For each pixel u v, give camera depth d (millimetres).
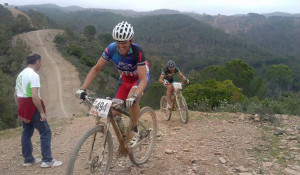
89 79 3275
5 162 4434
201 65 116812
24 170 4039
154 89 20016
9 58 55969
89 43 85938
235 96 17484
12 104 24266
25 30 96875
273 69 52656
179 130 5574
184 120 6332
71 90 42906
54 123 6957
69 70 54219
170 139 4918
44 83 45969
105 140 3146
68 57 64812
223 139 4918
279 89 52125
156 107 19812
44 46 75375
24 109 3939
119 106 3164
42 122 4012
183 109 6324
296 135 4957
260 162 3818
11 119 20141
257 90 29938
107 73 57688
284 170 3510
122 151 3453
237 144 4621
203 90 17172
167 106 6496
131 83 3592
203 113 7258
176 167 3738
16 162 4398
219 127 5770
